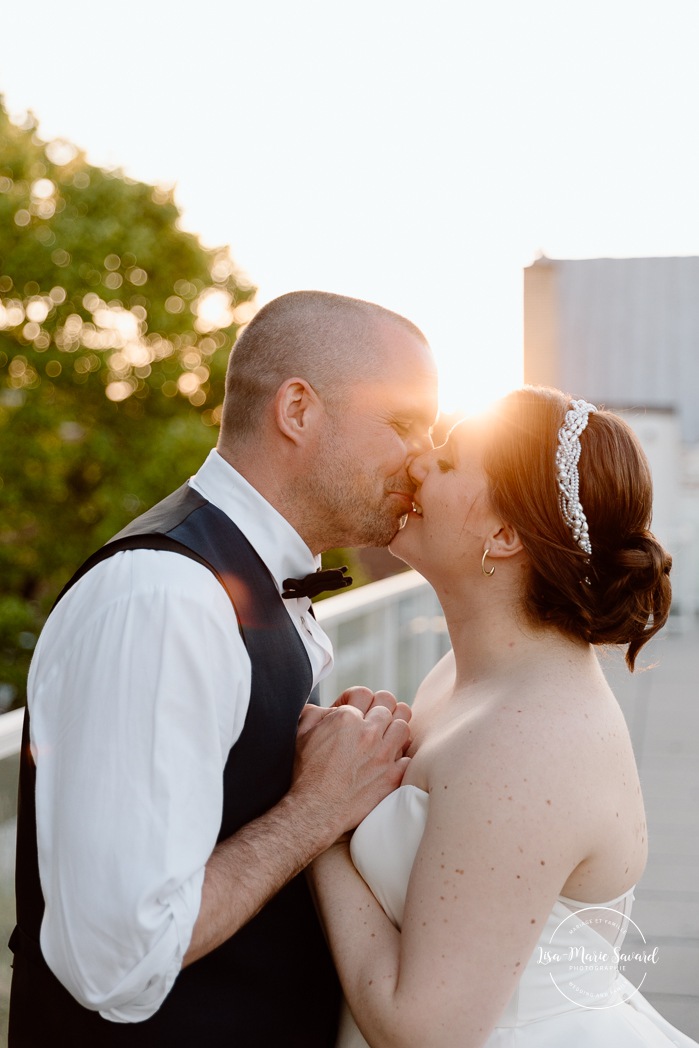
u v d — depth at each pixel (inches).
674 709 265.3
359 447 64.1
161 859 49.8
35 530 653.9
